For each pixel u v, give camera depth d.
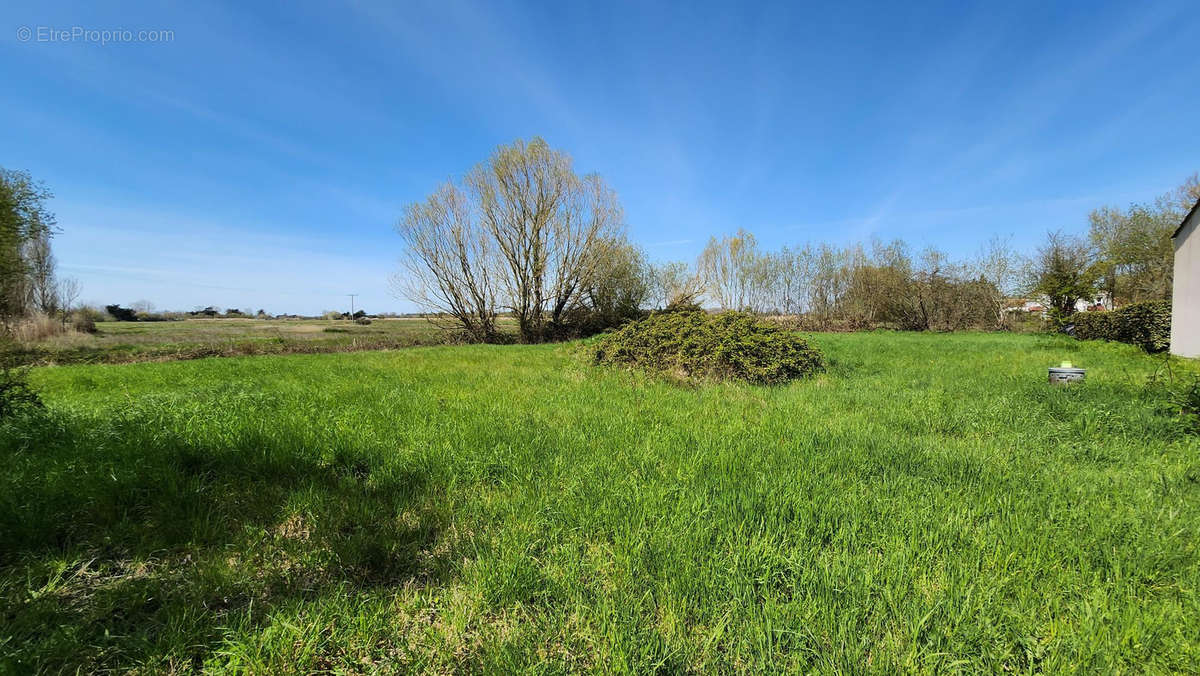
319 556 2.35
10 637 1.68
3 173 9.21
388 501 3.07
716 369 8.30
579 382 8.04
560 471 3.55
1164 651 1.71
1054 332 19.80
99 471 3.24
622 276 26.89
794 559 2.22
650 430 4.67
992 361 10.99
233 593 2.09
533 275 25.02
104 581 2.20
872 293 30.89
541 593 2.08
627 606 1.92
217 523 2.71
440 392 7.00
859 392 6.82
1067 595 2.04
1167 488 3.19
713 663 1.66
